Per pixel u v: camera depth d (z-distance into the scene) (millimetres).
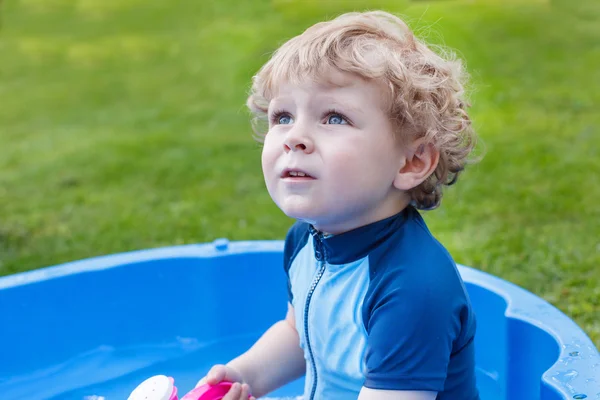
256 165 4379
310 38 1399
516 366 1817
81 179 4312
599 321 2465
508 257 2975
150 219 3658
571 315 2510
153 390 1438
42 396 1983
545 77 5723
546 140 4410
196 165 4430
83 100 6254
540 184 3762
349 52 1348
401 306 1292
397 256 1354
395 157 1364
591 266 2838
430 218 3432
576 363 1546
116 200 3957
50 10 9461
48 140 5168
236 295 2303
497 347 1950
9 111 6035
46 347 2145
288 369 1686
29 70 7324
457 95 1513
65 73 7148
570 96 5258
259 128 1776
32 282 2119
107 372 2109
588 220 3303
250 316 2320
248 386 1534
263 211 3688
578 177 3824
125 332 2242
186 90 6332
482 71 5879
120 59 7473
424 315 1281
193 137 5020
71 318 2178
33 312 2125
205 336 2295
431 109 1398
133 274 2240
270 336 1695
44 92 6562
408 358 1280
